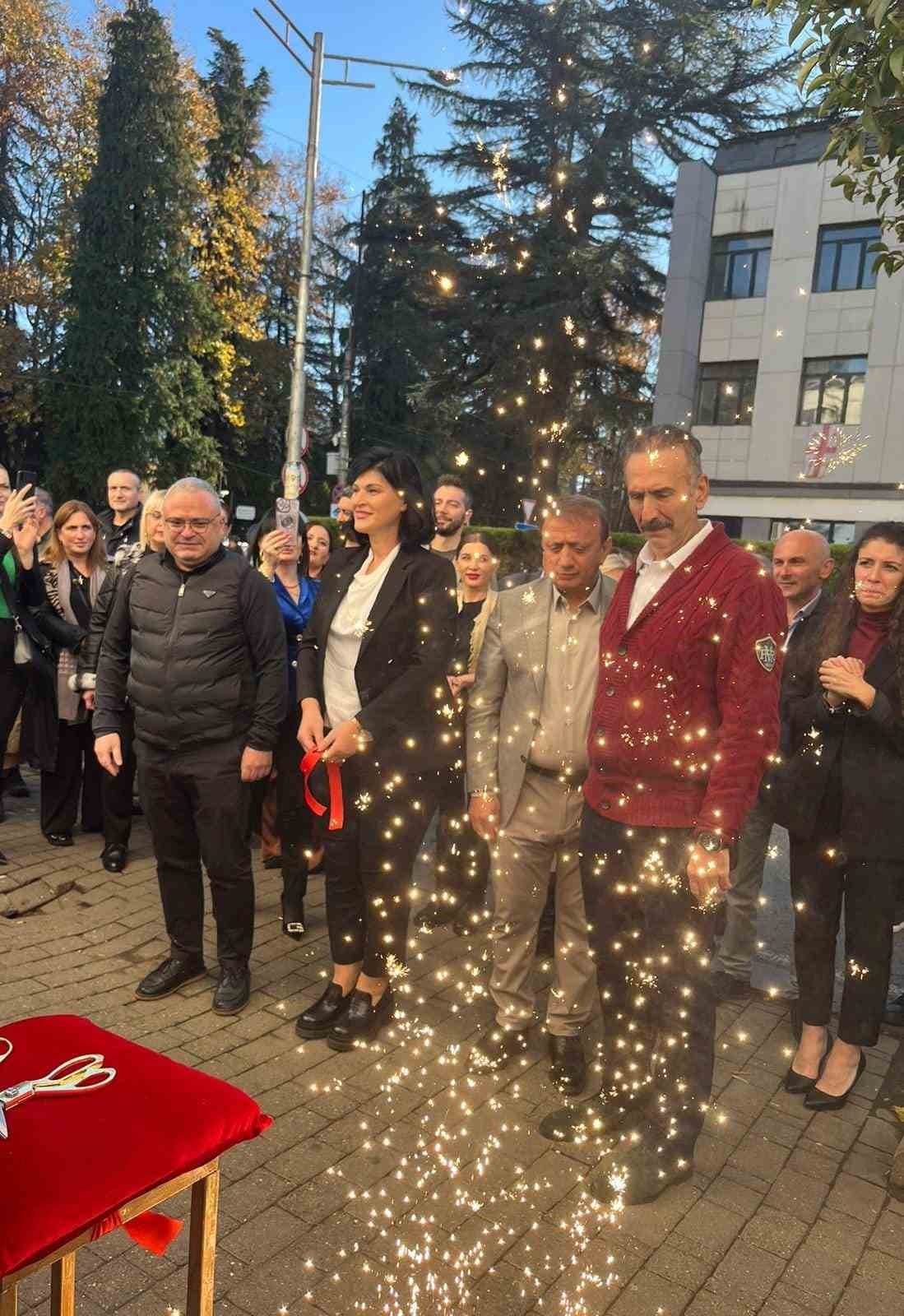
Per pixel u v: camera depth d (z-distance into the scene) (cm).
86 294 2828
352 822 321
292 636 441
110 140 2839
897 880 288
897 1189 259
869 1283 226
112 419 2827
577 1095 301
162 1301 209
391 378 2917
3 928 401
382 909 318
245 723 339
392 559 325
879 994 293
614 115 1823
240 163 3234
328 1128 277
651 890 255
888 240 1852
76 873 462
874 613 293
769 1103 301
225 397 3141
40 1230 128
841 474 1917
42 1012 330
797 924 309
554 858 307
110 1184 137
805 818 295
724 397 2061
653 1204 250
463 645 399
